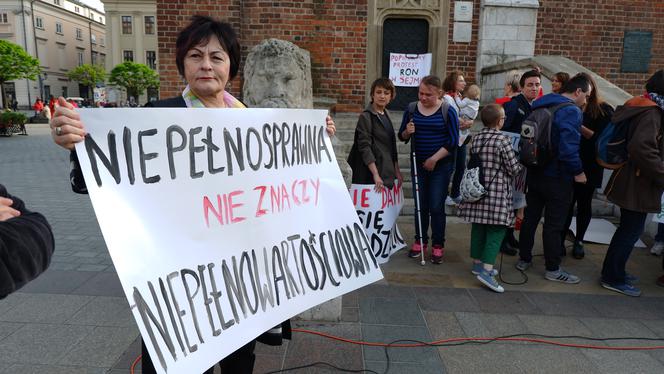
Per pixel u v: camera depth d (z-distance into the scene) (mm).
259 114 1819
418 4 8188
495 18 8094
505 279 4020
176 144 1550
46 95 59812
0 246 1017
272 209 1841
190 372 1396
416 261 4434
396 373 2539
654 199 3512
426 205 4461
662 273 4242
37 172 9102
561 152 3689
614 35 8500
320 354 2709
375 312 3281
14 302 3293
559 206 3893
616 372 2623
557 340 2955
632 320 3275
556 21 8344
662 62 8695
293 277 1847
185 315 1441
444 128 4207
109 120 1406
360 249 2154
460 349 2811
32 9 56000
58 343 2770
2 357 2607
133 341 2814
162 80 8000
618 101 5699
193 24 1705
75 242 4703
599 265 4422
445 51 8352
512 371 2600
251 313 1648
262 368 2549
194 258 1524
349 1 8094
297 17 8078
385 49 8523
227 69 1743
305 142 2053
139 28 47812
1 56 26312
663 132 3445
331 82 8305
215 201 1636
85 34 67875
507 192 3686
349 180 3275
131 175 1436
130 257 1355
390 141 4180
